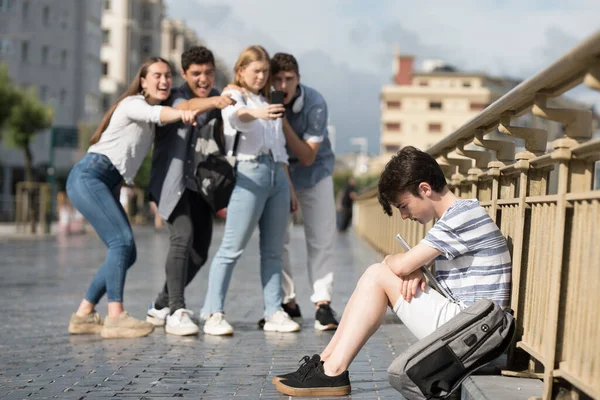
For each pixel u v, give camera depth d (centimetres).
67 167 7094
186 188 767
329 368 486
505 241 469
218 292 759
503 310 455
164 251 2436
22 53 7144
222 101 707
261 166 755
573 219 378
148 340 721
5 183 6994
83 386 520
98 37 8394
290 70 784
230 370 573
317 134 809
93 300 774
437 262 477
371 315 477
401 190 464
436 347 434
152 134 761
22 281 1423
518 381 428
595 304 344
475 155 605
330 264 813
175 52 11762
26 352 660
